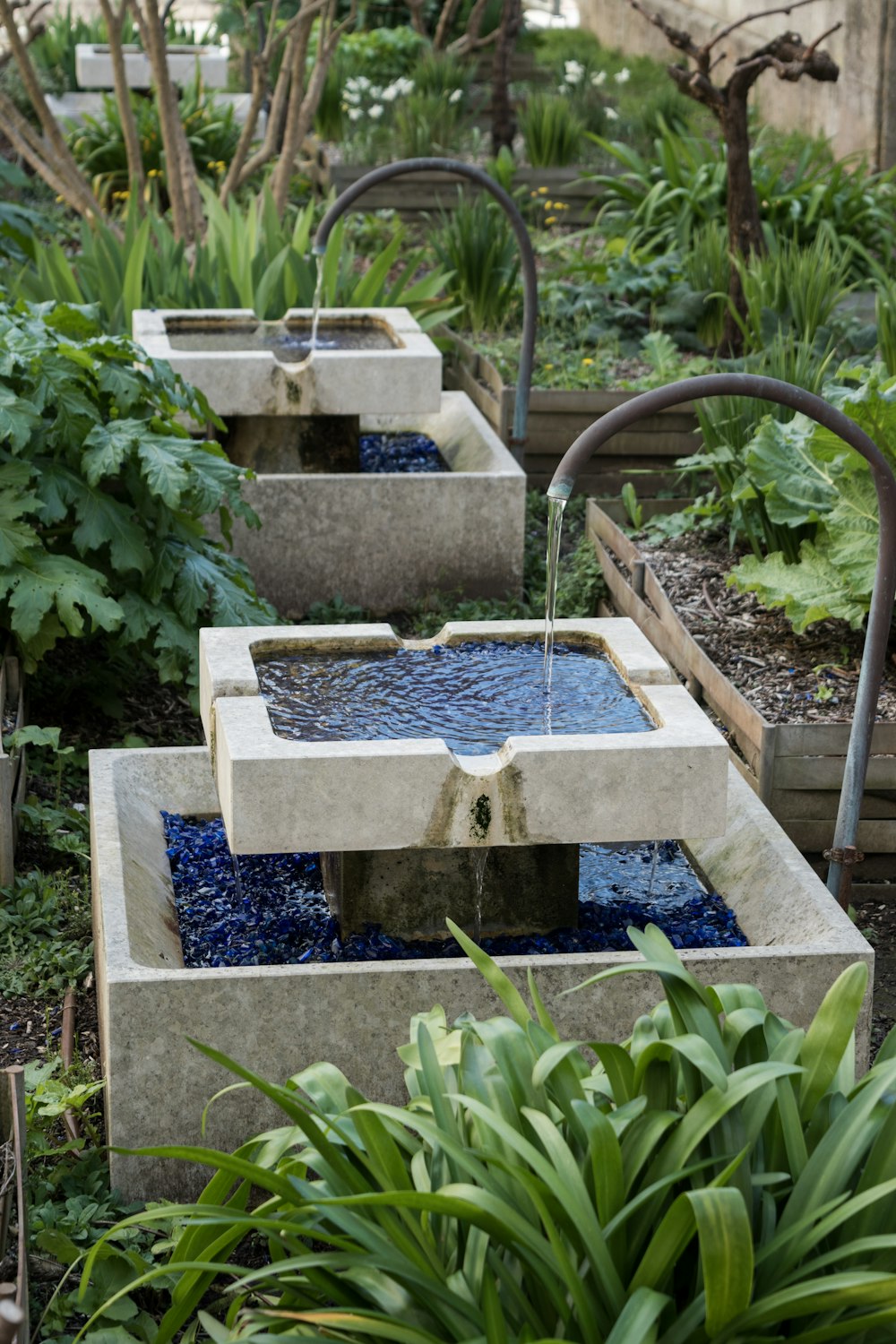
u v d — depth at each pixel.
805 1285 2.05
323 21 9.02
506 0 12.17
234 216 8.02
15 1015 3.64
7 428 4.50
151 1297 2.85
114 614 4.54
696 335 8.45
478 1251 2.24
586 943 3.47
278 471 6.36
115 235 8.88
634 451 7.15
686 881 3.82
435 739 3.14
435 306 8.20
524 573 6.40
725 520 5.84
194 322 6.77
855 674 4.68
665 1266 2.13
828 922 3.25
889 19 12.17
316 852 3.91
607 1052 2.38
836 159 13.15
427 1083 2.40
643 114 13.01
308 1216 2.44
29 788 4.57
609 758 3.11
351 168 11.47
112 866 3.39
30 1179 3.00
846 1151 2.27
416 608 6.07
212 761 3.46
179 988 3.00
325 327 6.88
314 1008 3.06
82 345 4.92
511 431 7.09
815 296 7.63
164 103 8.88
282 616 6.03
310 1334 2.24
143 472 4.67
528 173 11.38
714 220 9.59
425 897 3.46
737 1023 2.45
